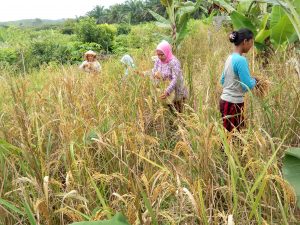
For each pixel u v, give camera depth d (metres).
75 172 2.84
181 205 2.32
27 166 3.09
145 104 4.23
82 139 3.25
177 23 8.20
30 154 3.02
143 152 2.83
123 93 4.29
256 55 6.28
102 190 2.80
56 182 2.63
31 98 4.41
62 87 4.77
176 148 2.81
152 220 2.08
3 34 21.02
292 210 2.54
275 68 4.59
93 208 2.64
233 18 6.24
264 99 3.82
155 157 3.05
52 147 3.48
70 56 14.77
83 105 3.92
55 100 4.43
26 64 12.52
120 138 3.17
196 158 2.74
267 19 6.07
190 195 2.11
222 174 2.85
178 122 3.83
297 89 3.80
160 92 4.41
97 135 3.22
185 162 2.78
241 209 2.51
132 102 4.07
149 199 2.35
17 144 3.41
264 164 2.53
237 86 3.94
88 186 2.69
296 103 3.55
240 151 3.05
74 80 5.05
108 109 3.70
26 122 3.37
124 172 2.79
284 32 5.59
